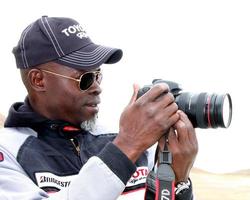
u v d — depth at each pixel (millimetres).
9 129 3781
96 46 3889
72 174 3609
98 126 4172
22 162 3498
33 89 3902
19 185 3318
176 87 3258
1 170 3412
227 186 55781
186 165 3166
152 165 4125
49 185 3463
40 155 3578
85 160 3734
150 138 2943
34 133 3781
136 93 3107
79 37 3844
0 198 3215
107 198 2830
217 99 3055
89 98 3852
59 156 3637
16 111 3795
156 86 2969
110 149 2900
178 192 3299
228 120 3170
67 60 3771
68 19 3922
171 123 3002
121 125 2984
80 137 3861
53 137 3771
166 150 3127
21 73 3996
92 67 3773
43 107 3908
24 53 3902
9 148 3557
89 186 2824
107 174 2834
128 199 3744
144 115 2945
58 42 3791
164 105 2975
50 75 3824
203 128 3180
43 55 3811
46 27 3850
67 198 2842
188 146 3082
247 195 48656
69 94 3805
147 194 3400
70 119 3879
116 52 3996
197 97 3137
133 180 3826
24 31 3994
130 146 2918
